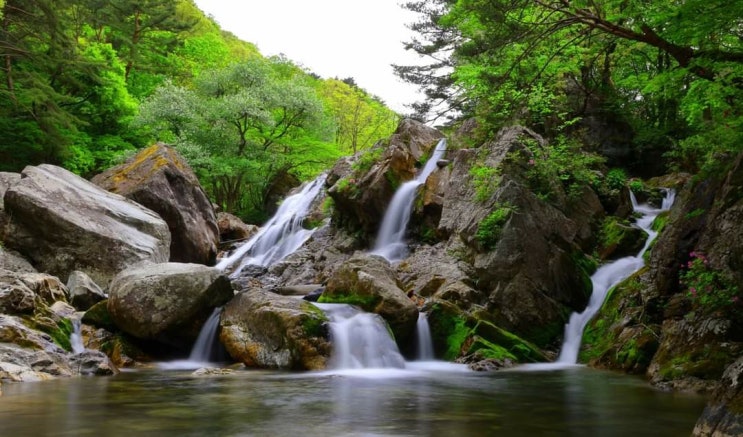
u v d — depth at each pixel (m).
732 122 9.20
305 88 34.28
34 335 9.69
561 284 12.81
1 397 7.46
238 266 21.25
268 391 8.13
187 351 11.41
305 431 5.78
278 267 18.28
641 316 10.97
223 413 6.62
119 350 10.67
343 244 18.17
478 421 6.34
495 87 10.80
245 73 33.75
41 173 15.70
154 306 10.74
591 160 15.45
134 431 5.73
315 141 34.84
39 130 27.30
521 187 13.30
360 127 51.12
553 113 17.83
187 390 8.15
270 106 33.28
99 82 28.77
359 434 5.68
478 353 11.02
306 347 10.16
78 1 30.64
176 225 19.78
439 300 12.18
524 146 14.55
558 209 13.91
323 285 15.59
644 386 8.82
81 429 5.79
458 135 18.06
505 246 12.64
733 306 8.97
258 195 38.72
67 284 13.00
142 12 40.78
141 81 40.66
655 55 13.92
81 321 11.09
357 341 10.62
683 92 11.25
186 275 11.12
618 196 15.62
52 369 9.19
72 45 28.03
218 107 31.81
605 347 11.27
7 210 14.42
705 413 5.60
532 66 14.69
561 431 5.91
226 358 11.30
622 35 8.59
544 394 8.09
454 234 14.39
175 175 20.56
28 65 29.27
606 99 19.67
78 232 14.41
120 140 31.91
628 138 19.67
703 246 9.81
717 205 9.93
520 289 12.37
